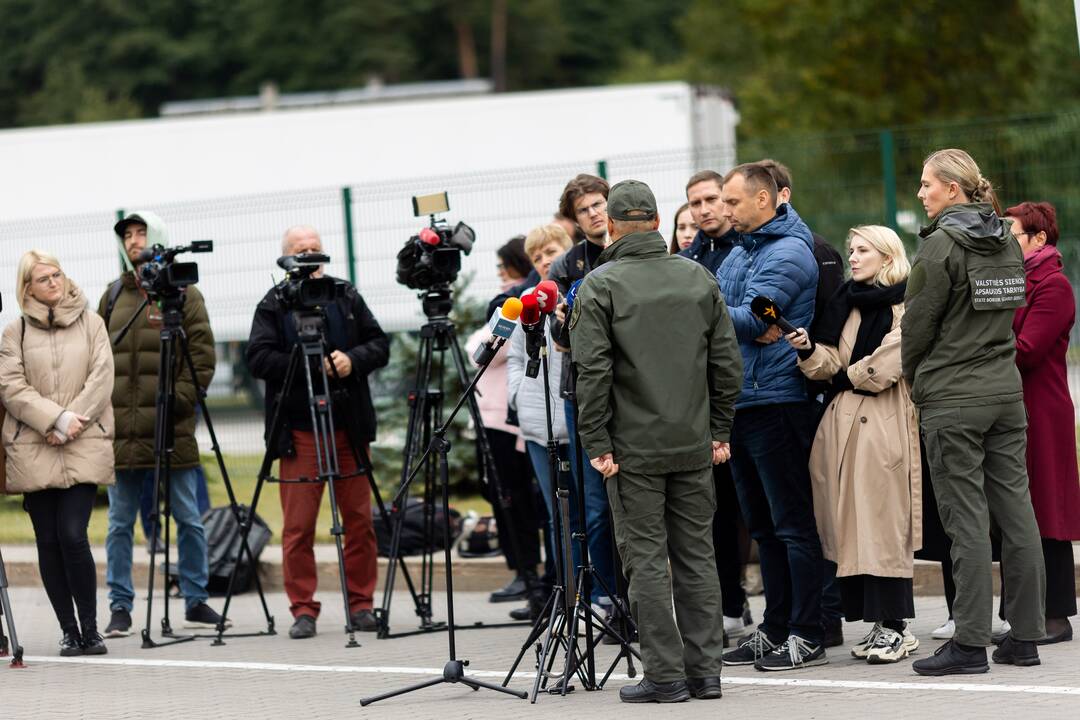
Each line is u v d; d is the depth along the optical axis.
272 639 22.72
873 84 67.94
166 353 22.45
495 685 17.75
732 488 20.47
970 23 67.50
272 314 23.02
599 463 16.88
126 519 23.78
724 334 17.19
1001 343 17.67
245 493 37.28
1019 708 15.85
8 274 42.62
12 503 37.91
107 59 145.75
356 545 23.38
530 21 153.00
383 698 17.73
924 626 21.27
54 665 21.23
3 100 146.12
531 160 48.53
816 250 19.44
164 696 18.77
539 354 17.84
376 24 146.50
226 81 146.50
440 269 22.53
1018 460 17.91
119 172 49.47
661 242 17.23
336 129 49.19
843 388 18.80
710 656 17.06
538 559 24.44
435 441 17.98
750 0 73.69
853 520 18.66
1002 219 17.64
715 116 52.06
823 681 17.72
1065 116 35.12
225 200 41.78
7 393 21.52
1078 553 23.27
